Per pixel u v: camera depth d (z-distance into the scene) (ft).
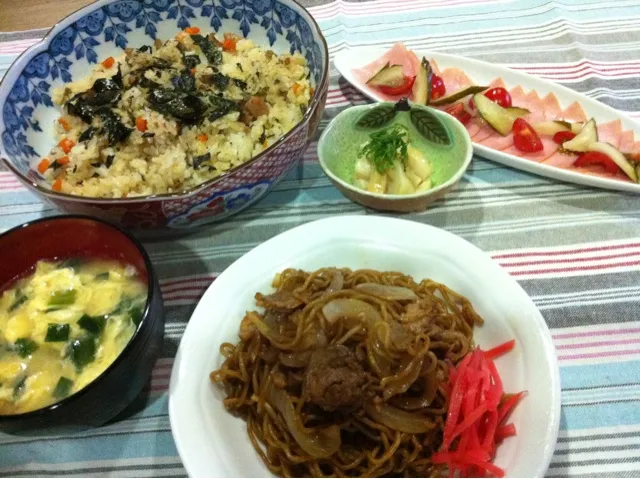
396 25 1.93
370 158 1.43
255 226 1.41
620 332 1.16
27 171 1.32
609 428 1.04
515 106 1.60
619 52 1.77
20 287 1.13
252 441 1.03
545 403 0.93
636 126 1.49
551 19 1.89
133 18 1.62
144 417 1.12
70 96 1.51
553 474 1.00
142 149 1.36
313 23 1.45
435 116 1.43
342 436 1.03
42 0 2.13
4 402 0.99
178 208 1.21
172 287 1.30
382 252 1.19
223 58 1.57
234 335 1.11
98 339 1.05
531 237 1.33
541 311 1.20
